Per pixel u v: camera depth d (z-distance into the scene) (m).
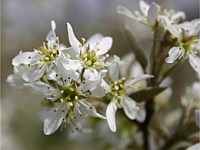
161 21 0.27
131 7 0.50
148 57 0.30
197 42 0.27
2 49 0.47
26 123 0.47
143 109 0.28
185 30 0.27
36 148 0.47
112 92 0.26
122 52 0.44
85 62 0.25
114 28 0.46
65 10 0.50
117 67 0.26
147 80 0.28
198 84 0.31
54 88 0.25
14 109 0.47
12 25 0.48
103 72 0.25
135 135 0.31
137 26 0.46
